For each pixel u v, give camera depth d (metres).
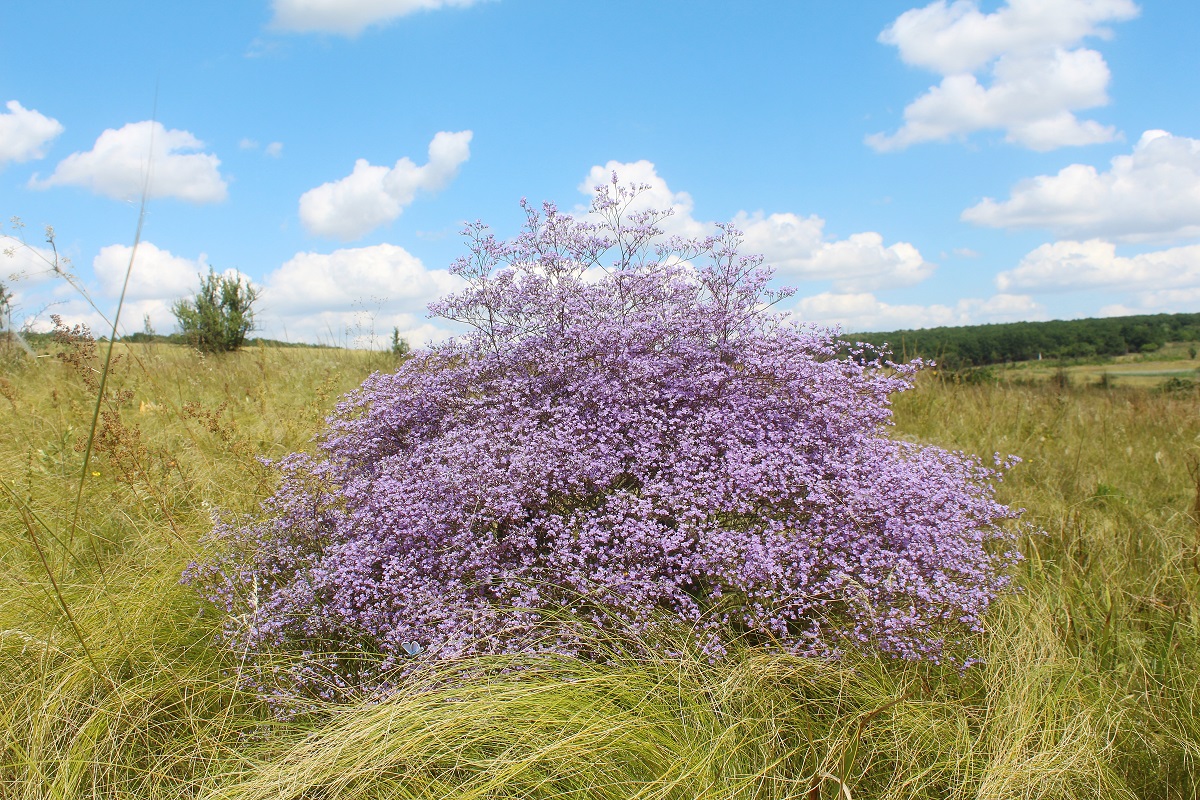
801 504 3.19
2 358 8.77
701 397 3.64
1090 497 5.38
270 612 2.99
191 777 2.48
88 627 3.06
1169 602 3.66
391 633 2.80
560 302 3.85
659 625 2.82
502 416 3.61
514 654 2.66
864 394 3.78
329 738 2.36
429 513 3.06
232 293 13.43
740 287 3.85
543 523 3.13
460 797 2.12
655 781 2.11
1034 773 2.35
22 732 2.57
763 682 2.69
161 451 5.05
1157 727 2.75
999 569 3.72
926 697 2.74
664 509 3.16
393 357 10.27
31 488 4.46
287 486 3.64
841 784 2.11
